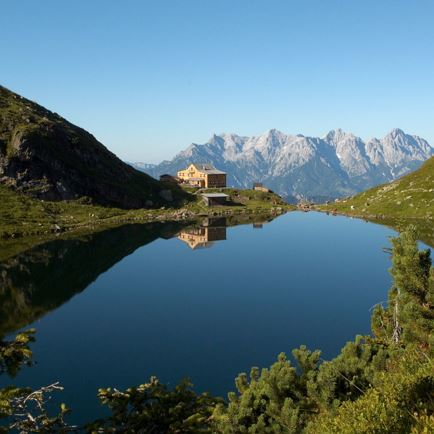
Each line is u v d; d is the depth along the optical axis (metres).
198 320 47.19
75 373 33.88
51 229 109.75
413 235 17.44
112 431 11.46
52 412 27.41
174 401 12.59
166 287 61.88
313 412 15.68
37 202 130.62
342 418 10.77
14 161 136.00
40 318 48.03
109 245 94.69
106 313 49.84
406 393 10.81
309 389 15.48
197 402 13.00
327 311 49.75
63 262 76.88
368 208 147.75
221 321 46.78
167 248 92.88
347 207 160.00
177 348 39.22
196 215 151.25
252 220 142.00
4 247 87.81
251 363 35.91
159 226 125.69
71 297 56.50
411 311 15.78
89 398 29.61
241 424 15.81
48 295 57.28
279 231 116.62
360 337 18.97
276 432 15.02
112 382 32.16
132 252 88.19
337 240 101.06
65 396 29.92
